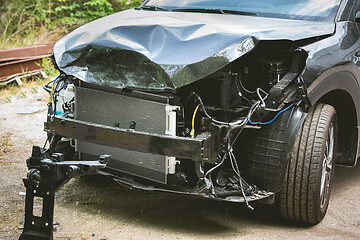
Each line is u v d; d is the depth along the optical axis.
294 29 3.71
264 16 4.10
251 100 3.69
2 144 5.43
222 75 3.43
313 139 3.61
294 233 3.71
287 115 3.52
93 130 3.52
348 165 4.40
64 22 11.73
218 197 3.38
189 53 3.32
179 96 3.44
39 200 4.07
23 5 11.52
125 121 3.57
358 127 4.30
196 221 3.85
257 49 3.79
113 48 3.45
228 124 3.35
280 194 3.68
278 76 3.63
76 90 3.76
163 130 3.41
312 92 3.53
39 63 8.55
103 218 3.81
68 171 2.86
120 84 3.43
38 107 6.86
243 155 3.58
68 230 3.56
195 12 4.30
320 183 3.66
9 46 10.05
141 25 3.60
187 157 3.21
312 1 4.24
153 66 3.33
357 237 3.68
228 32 3.42
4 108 6.73
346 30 4.04
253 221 3.91
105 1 11.97
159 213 3.97
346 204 4.34
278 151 3.49
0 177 4.54
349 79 4.01
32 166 3.02
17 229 3.53
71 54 3.63
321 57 3.64
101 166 3.03
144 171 3.55
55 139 3.91
